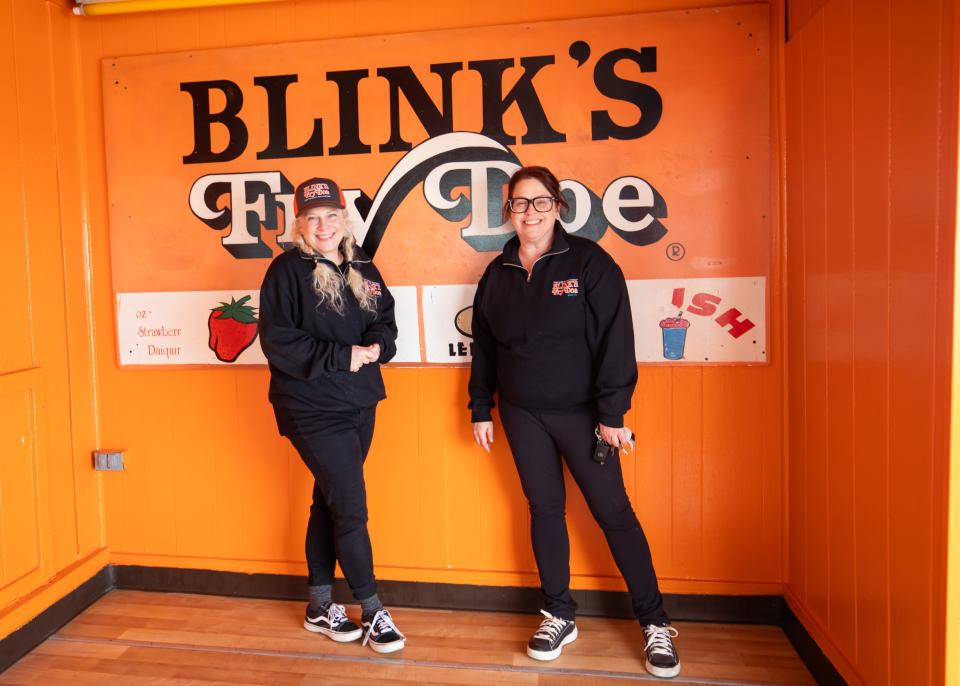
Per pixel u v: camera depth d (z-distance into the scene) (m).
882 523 1.69
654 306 2.46
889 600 1.65
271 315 2.16
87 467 2.75
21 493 2.38
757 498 2.47
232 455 2.73
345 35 2.57
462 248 2.54
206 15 2.64
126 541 2.82
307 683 2.15
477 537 2.62
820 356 2.08
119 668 2.24
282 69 2.60
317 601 2.43
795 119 2.25
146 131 2.68
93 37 2.71
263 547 2.74
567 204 2.23
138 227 2.71
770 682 2.12
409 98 2.54
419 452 2.62
